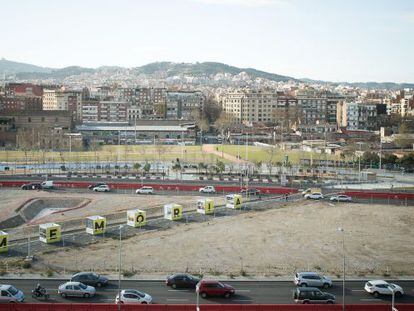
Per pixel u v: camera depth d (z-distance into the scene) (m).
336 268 133.75
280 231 169.75
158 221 178.88
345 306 95.06
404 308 96.00
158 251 145.38
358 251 150.00
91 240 154.88
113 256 139.75
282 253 146.75
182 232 165.88
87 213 191.25
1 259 134.50
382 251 150.50
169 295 109.69
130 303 101.31
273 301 107.31
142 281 118.50
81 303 99.56
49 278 118.50
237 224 177.50
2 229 171.38
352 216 192.12
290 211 198.25
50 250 143.38
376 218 190.00
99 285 113.38
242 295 110.75
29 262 130.00
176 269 129.75
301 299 106.19
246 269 131.25
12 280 116.88
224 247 151.12
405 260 142.12
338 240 161.00
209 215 189.50
